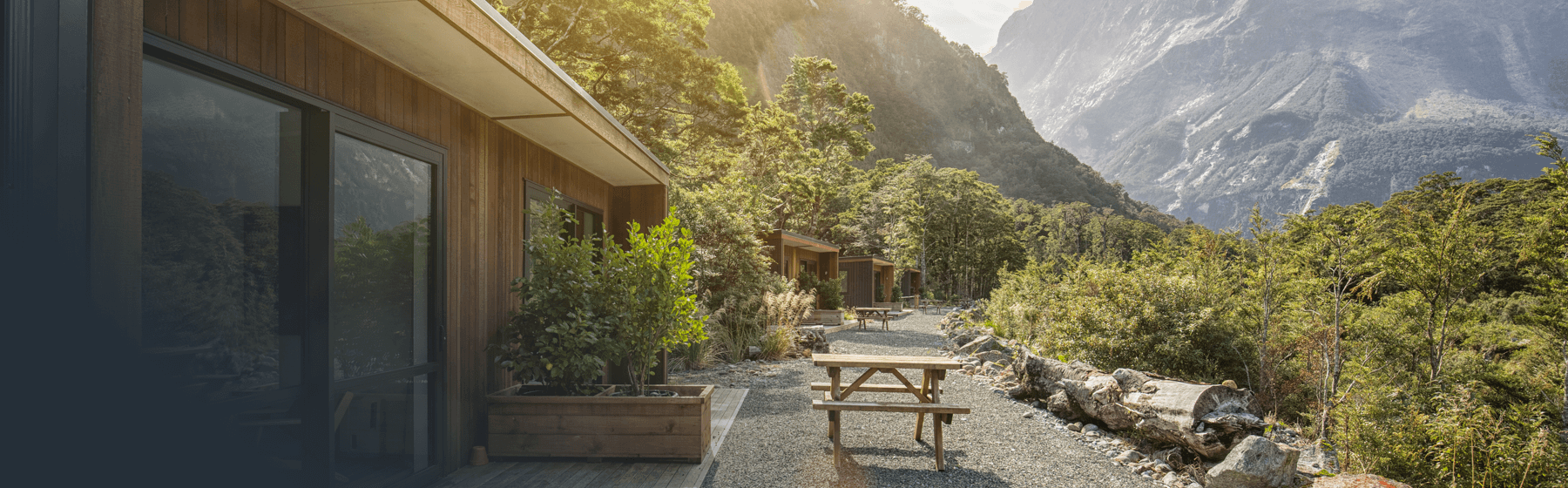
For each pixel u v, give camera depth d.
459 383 3.79
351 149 2.95
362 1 2.44
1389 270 6.89
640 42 18.05
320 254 2.71
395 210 3.26
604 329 4.06
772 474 3.93
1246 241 7.91
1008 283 16.14
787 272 17.80
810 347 10.84
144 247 2.08
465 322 3.87
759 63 100.19
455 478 3.65
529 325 4.05
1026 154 153.00
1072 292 8.66
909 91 158.88
